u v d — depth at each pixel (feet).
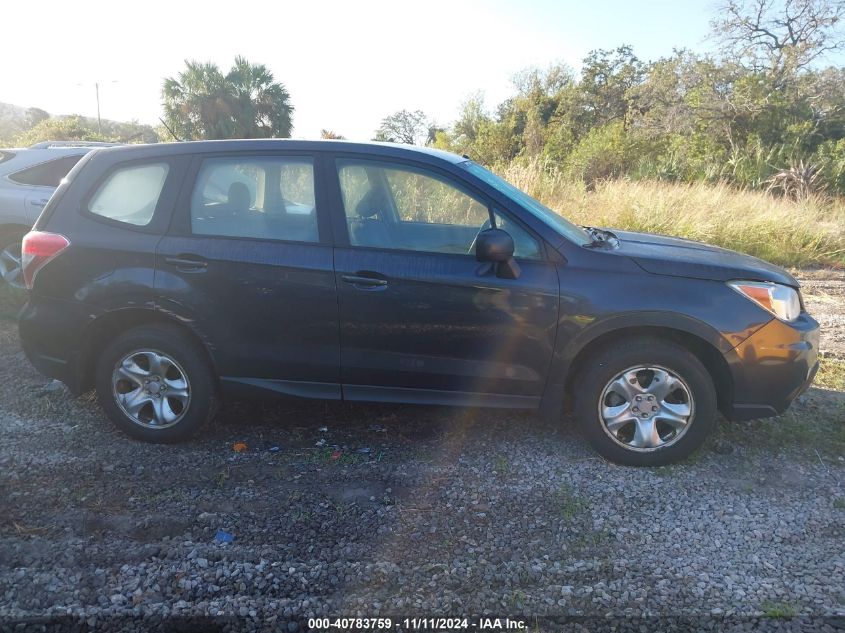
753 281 11.34
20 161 21.84
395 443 12.75
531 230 11.60
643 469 11.64
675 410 11.40
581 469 11.66
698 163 58.18
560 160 73.26
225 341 12.04
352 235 11.87
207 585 8.66
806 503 10.61
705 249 12.84
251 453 12.33
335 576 8.84
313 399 12.34
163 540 9.61
